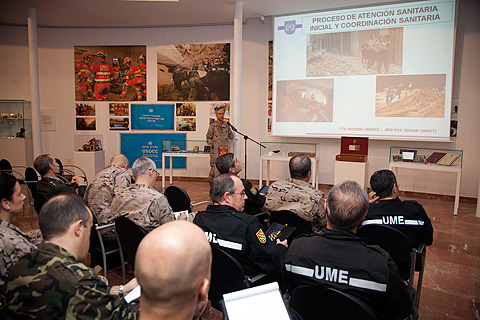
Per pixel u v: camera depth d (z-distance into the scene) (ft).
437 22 18.75
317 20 21.25
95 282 4.11
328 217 4.89
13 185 5.61
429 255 11.35
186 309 2.48
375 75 20.29
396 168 19.11
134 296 4.81
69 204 4.45
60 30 25.38
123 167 10.95
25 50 25.34
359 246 4.52
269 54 23.24
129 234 7.07
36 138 21.94
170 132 25.46
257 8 20.75
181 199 10.62
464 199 19.48
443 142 19.83
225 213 6.08
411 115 19.69
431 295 8.78
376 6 19.92
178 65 24.95
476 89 18.94
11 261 5.04
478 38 18.74
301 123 22.16
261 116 23.93
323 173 22.68
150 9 21.11
